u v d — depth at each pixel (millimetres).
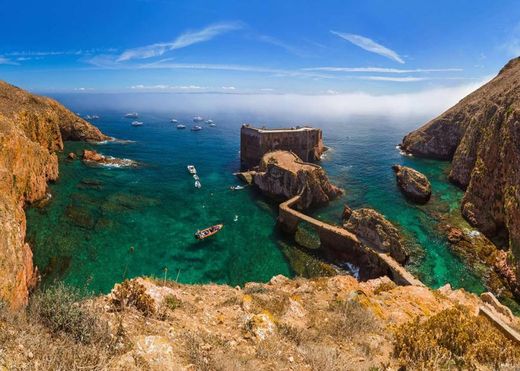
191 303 12031
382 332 12227
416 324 12078
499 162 47312
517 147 43125
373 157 100250
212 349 8492
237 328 10422
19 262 25062
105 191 59344
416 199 59938
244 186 67562
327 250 43531
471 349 10500
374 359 9961
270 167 62281
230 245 44062
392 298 17562
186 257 40469
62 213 47875
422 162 92500
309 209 55938
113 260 38188
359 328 12164
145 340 7723
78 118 106188
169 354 7547
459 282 36000
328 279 20062
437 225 49344
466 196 53438
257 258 41312
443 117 101375
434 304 17391
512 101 56750
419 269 38250
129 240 43031
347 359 9547
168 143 117312
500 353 10352
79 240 41312
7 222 27062
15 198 42625
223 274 37688
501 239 42719
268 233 47938
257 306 12656
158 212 52688
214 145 116750
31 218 44750
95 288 32875
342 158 98938
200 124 198500
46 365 5871
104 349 6832
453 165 74188
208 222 50500
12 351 5953
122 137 127938
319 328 11781
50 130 82750
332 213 54438
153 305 10016
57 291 8102
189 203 57344
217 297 13922
